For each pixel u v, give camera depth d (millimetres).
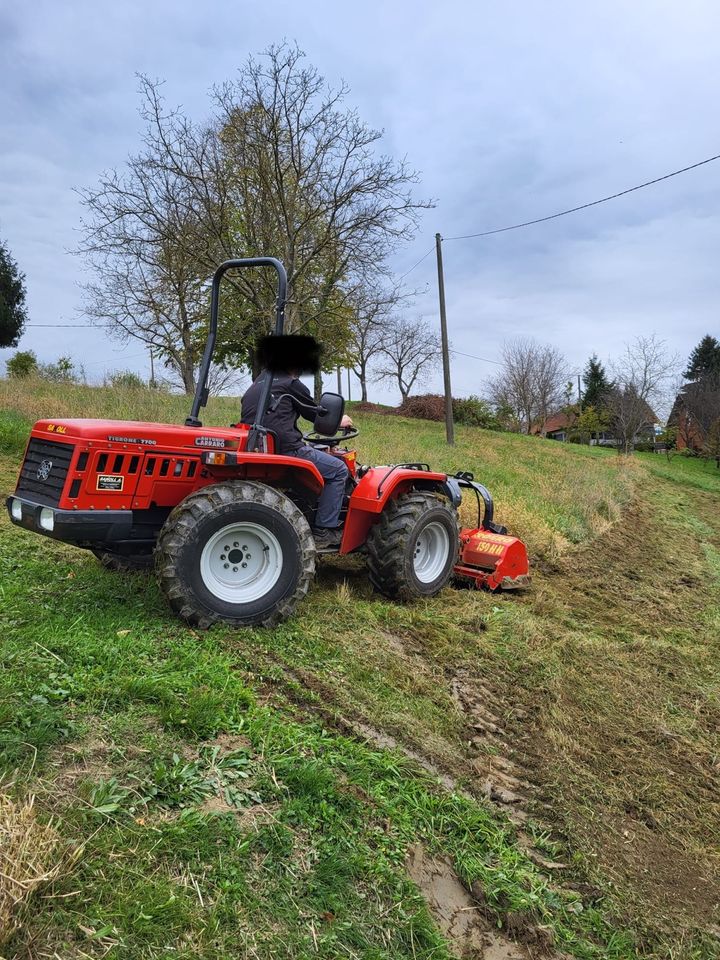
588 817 3562
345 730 3461
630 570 9672
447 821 3033
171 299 17719
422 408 33500
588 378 60281
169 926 2037
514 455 20938
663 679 5574
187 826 2416
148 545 4512
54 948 1864
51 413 11023
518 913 2727
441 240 20469
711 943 2982
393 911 2447
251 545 4410
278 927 2193
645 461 28734
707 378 35750
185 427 4586
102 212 15562
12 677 3084
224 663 3705
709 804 4031
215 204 16234
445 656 4805
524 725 4289
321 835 2637
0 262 29906
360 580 6137
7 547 5254
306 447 5102
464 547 6781
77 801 2396
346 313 16906
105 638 3730
